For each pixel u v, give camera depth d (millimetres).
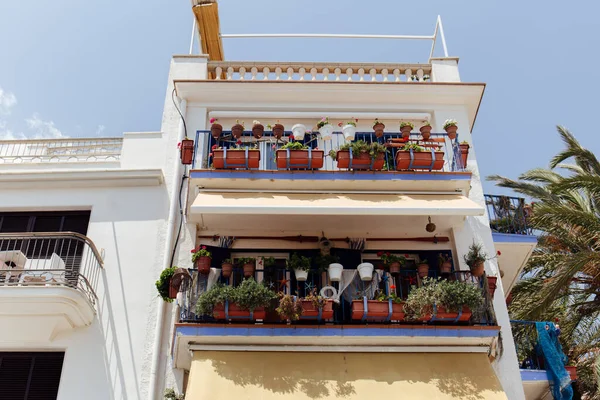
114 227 12992
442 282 11180
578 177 16266
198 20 17734
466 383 10555
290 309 10789
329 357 10930
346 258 12922
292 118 14672
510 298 17656
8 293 10969
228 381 10234
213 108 14750
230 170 12648
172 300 11398
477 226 13281
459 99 14977
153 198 13406
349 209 11688
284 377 10414
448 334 11070
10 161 14594
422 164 12797
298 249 13148
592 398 16234
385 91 14828
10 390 11258
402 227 13141
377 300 11172
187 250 12648
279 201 12188
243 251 13039
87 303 11492
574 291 17266
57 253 12766
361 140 13320
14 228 13203
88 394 11078
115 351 11516
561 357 12250
